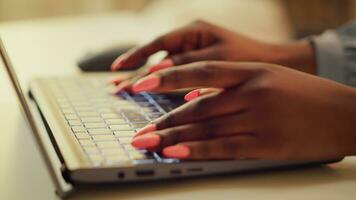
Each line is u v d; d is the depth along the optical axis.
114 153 0.49
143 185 0.49
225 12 1.58
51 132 0.56
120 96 0.73
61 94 0.74
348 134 0.51
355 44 0.88
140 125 0.58
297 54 0.87
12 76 0.50
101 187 0.48
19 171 0.56
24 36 1.29
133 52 0.82
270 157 0.49
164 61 0.78
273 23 1.62
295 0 2.34
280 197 0.47
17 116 0.73
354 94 0.52
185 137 0.49
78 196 0.47
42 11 1.89
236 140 0.49
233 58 0.81
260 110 0.49
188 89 0.55
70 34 1.31
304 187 0.49
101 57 0.99
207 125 0.49
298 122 0.49
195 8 1.56
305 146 0.49
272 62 0.85
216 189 0.49
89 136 0.54
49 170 0.47
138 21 1.48
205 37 0.82
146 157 0.48
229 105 0.49
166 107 0.66
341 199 0.47
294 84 0.50
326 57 0.87
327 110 0.50
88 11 1.98
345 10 2.36
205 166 0.49
